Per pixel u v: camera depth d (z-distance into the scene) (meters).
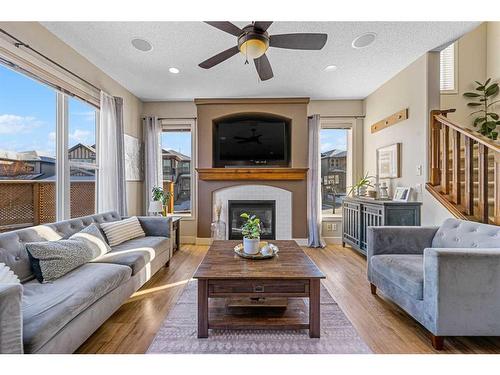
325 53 3.21
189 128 5.10
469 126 4.51
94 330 1.85
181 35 2.79
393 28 2.70
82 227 2.76
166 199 4.60
